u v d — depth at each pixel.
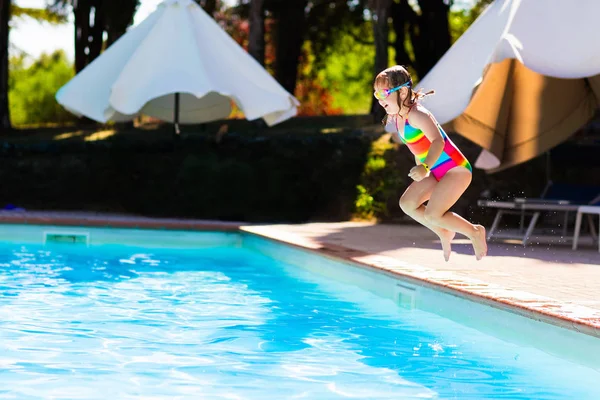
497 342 5.75
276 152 17.62
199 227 13.43
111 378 4.55
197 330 6.11
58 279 8.86
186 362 5.02
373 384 4.57
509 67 12.46
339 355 5.32
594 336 4.68
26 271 9.48
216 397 4.20
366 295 8.05
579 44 10.12
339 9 29.27
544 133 13.30
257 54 20.50
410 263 8.41
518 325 5.57
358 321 6.58
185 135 18.70
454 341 5.79
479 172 16.53
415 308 7.20
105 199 17.77
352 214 16.28
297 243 10.42
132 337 5.78
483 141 13.15
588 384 4.60
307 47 34.06
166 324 6.34
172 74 14.55
